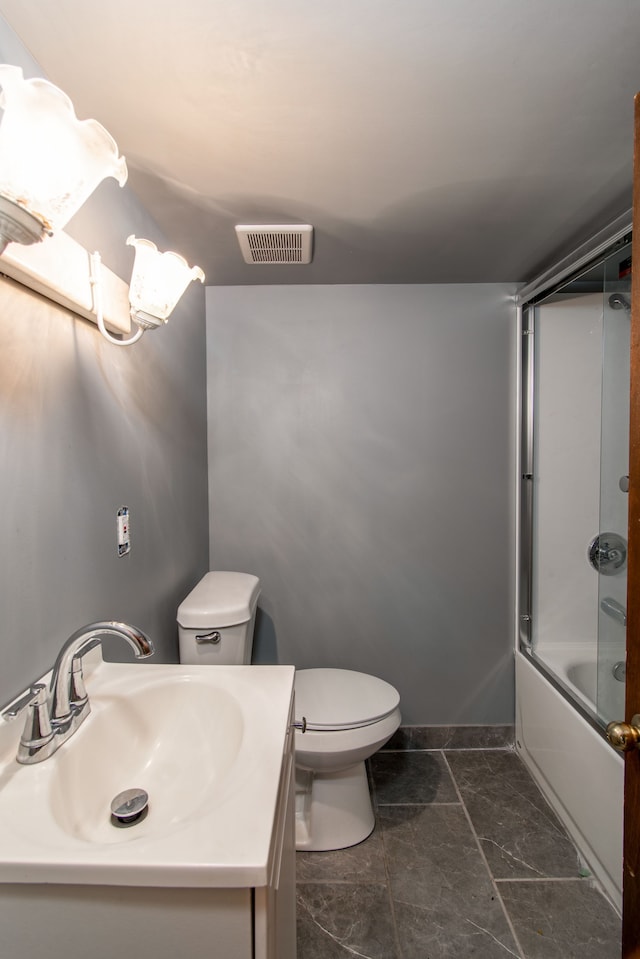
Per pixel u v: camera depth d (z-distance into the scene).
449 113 0.93
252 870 0.53
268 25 0.73
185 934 0.56
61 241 0.78
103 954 0.56
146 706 0.93
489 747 2.03
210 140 1.00
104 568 1.04
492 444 1.98
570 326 1.92
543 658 1.91
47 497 0.83
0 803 0.63
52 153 0.56
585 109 0.93
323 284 1.93
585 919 1.27
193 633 1.42
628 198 1.28
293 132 0.98
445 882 1.39
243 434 1.96
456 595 2.01
